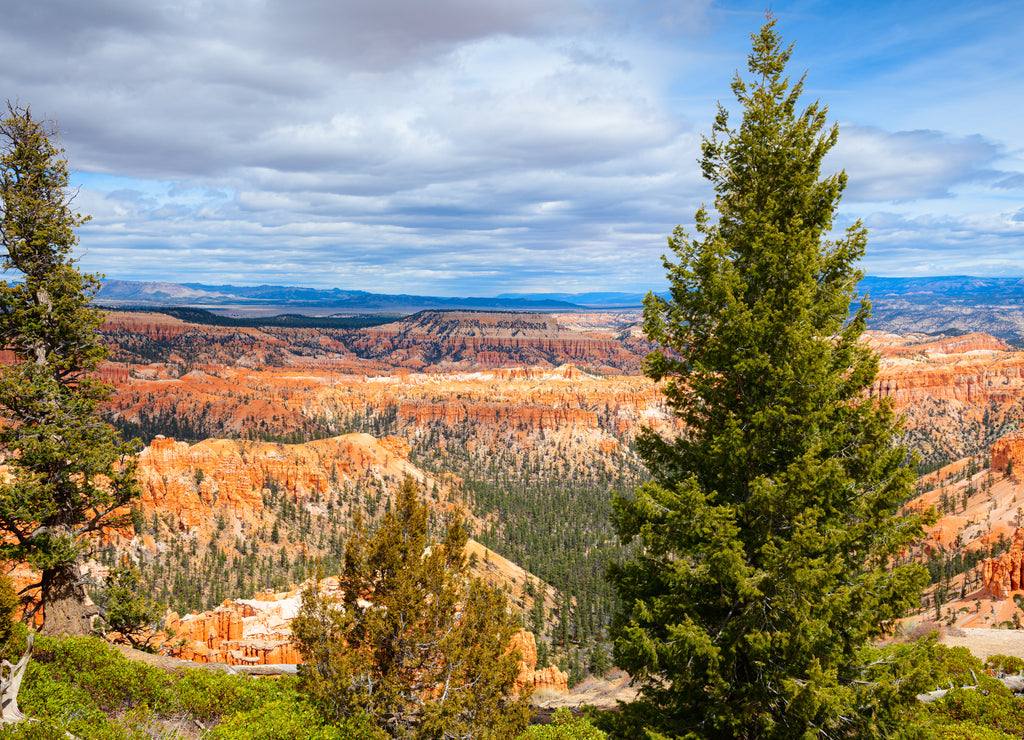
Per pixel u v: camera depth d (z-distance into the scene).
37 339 33.28
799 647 18.31
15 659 25.03
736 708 19.28
